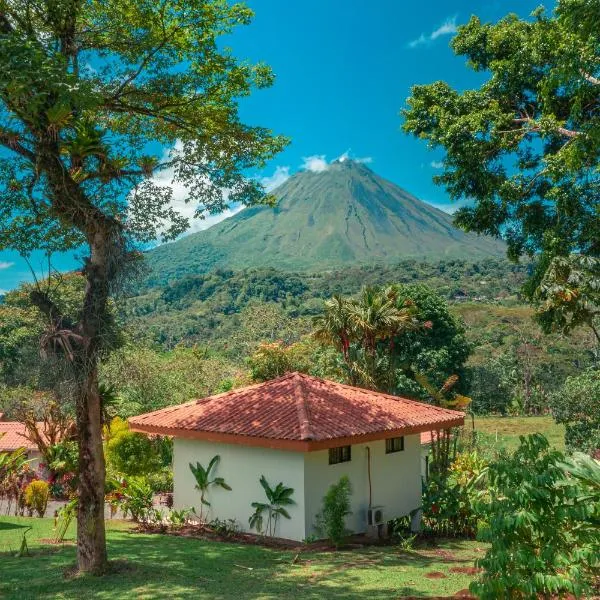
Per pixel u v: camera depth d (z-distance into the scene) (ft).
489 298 490.49
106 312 37.01
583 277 64.54
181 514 58.90
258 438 54.19
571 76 50.70
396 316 115.55
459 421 67.51
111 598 31.45
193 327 433.07
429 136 80.02
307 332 272.31
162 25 52.44
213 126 56.44
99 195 40.60
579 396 100.12
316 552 49.52
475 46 83.87
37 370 36.76
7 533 53.16
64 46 43.68
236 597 31.99
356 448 58.80
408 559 47.06
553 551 20.12
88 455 37.22
